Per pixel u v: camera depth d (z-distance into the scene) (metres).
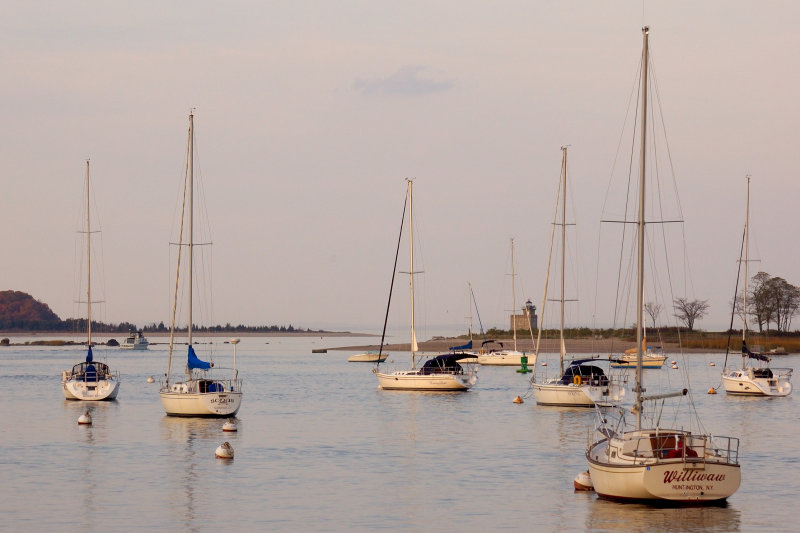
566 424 76.25
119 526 40.41
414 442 65.75
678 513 42.22
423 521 41.28
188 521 41.38
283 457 59.00
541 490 47.81
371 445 64.31
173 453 60.59
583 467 54.72
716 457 42.84
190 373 82.19
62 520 41.44
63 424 77.06
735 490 41.78
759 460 57.66
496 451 61.25
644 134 48.53
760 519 41.03
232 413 81.06
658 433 43.69
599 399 88.88
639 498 42.12
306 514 42.69
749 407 92.25
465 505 44.38
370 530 39.78
